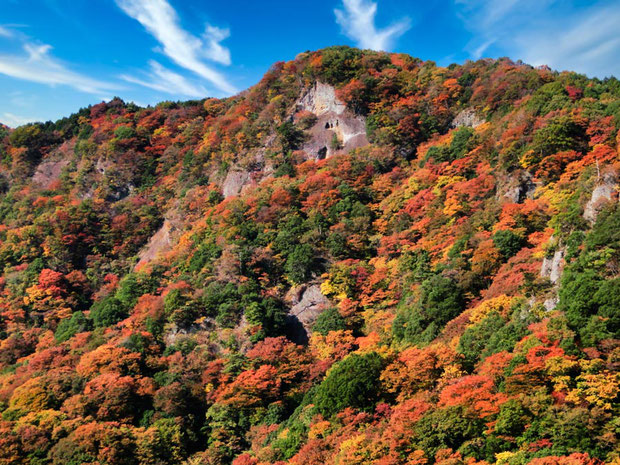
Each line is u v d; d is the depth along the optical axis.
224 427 62.19
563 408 38.53
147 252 116.44
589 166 71.00
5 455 56.16
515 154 83.00
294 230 90.75
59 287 100.00
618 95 86.62
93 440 57.53
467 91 119.25
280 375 66.69
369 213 95.44
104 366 70.69
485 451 40.03
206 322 78.19
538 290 53.16
